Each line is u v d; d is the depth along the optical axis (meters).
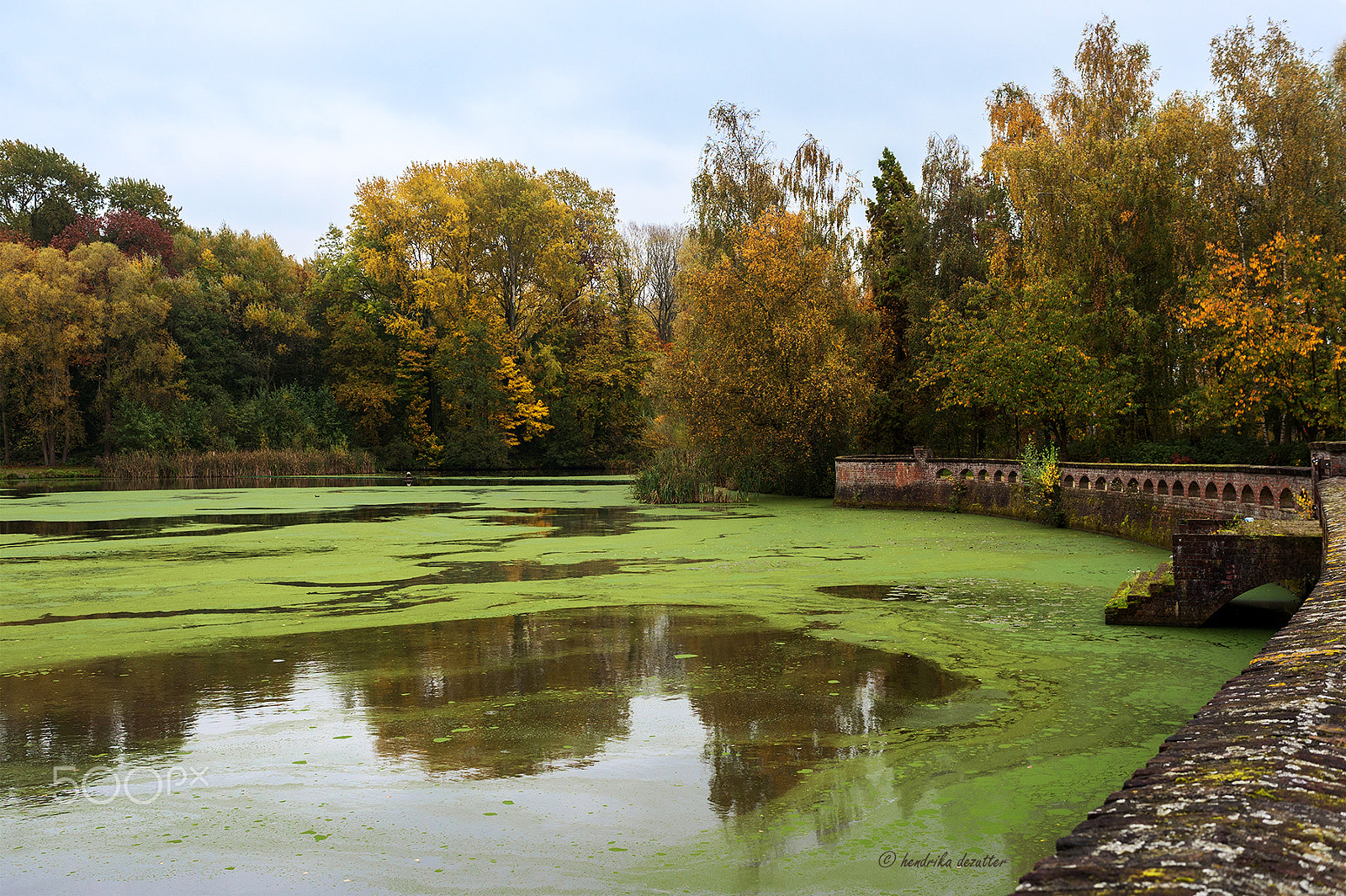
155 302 50.00
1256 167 22.42
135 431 47.31
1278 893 1.46
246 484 40.53
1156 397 23.39
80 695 6.87
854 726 6.00
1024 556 14.27
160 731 5.98
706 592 11.36
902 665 7.65
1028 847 4.08
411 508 25.83
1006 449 30.61
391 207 53.22
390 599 11.00
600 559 14.65
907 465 24.39
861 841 4.18
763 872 3.87
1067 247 23.78
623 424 57.31
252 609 10.38
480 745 5.69
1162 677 7.15
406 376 55.06
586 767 5.27
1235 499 13.03
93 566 13.88
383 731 5.96
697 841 4.21
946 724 6.03
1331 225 21.09
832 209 30.36
